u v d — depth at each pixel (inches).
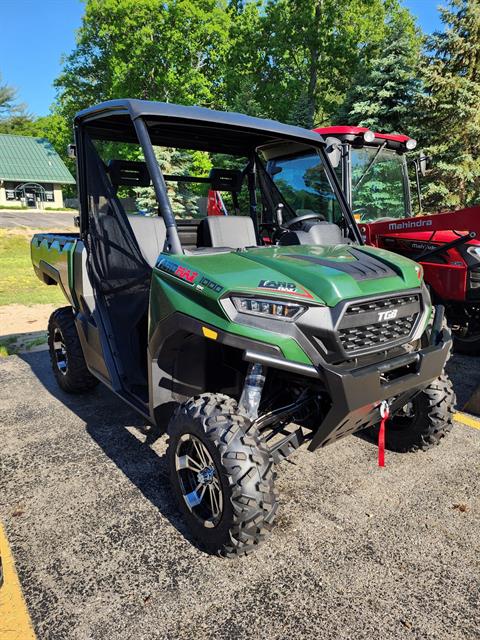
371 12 993.5
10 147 1702.8
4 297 349.7
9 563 92.2
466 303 206.7
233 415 91.2
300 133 134.8
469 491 115.7
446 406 121.3
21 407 166.1
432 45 558.9
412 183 448.1
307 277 92.7
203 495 97.8
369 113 525.3
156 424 110.8
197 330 92.8
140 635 77.2
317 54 1014.4
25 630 77.8
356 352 91.3
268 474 88.0
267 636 77.0
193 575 89.7
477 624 79.4
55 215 1382.9
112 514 107.3
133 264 121.8
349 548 96.7
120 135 137.4
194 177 149.8
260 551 95.8
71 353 163.3
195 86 1013.2
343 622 79.6
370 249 115.3
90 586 87.0
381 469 125.4
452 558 94.1
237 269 94.6
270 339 87.7
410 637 76.9
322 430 93.4
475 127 522.0
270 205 163.9
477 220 181.6
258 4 1089.4
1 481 120.4
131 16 951.6
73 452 134.8
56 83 1211.9
